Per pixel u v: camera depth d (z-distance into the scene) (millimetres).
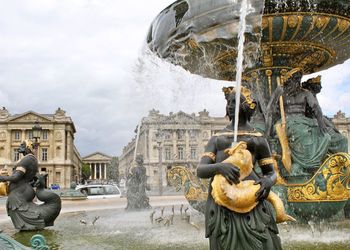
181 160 48406
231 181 2875
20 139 96938
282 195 5953
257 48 6551
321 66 7520
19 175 6125
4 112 97250
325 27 6301
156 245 4805
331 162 5809
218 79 8570
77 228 6410
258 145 3113
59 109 99500
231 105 3223
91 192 17797
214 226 2994
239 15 5984
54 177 96312
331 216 6039
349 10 6227
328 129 6742
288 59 6793
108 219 7711
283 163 6137
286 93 6598
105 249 4562
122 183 33375
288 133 6258
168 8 7039
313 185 5902
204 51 6992
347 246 4539
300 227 5855
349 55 7598
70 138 100312
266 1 5953
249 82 6898
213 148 3143
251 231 2891
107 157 138000
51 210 6332
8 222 7629
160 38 7227
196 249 4539
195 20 6438
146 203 9633
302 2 5969
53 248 4645
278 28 6242
